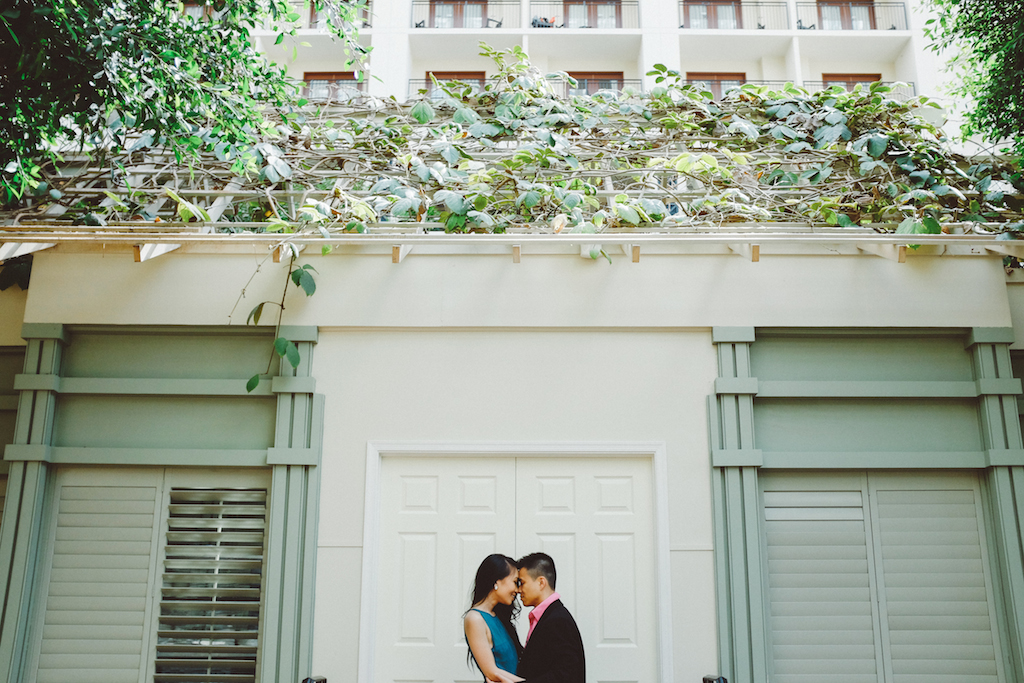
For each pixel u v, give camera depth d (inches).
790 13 458.3
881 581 161.3
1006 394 163.8
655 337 169.3
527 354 168.7
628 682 153.6
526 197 179.6
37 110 162.9
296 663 151.9
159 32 167.5
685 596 155.6
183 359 170.6
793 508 165.3
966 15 241.9
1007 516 158.7
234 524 164.1
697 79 466.6
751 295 168.6
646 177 216.1
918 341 171.5
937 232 166.2
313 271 170.1
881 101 232.8
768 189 208.4
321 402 165.2
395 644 155.8
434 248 171.0
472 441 163.9
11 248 156.4
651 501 163.0
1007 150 224.4
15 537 156.9
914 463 162.7
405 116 247.1
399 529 161.9
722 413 163.9
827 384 166.4
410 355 168.7
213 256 171.3
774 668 157.1
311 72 455.5
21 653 154.1
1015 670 153.5
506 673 128.0
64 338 168.2
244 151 201.8
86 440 166.4
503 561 138.3
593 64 470.6
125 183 210.4
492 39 458.0
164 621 159.9
